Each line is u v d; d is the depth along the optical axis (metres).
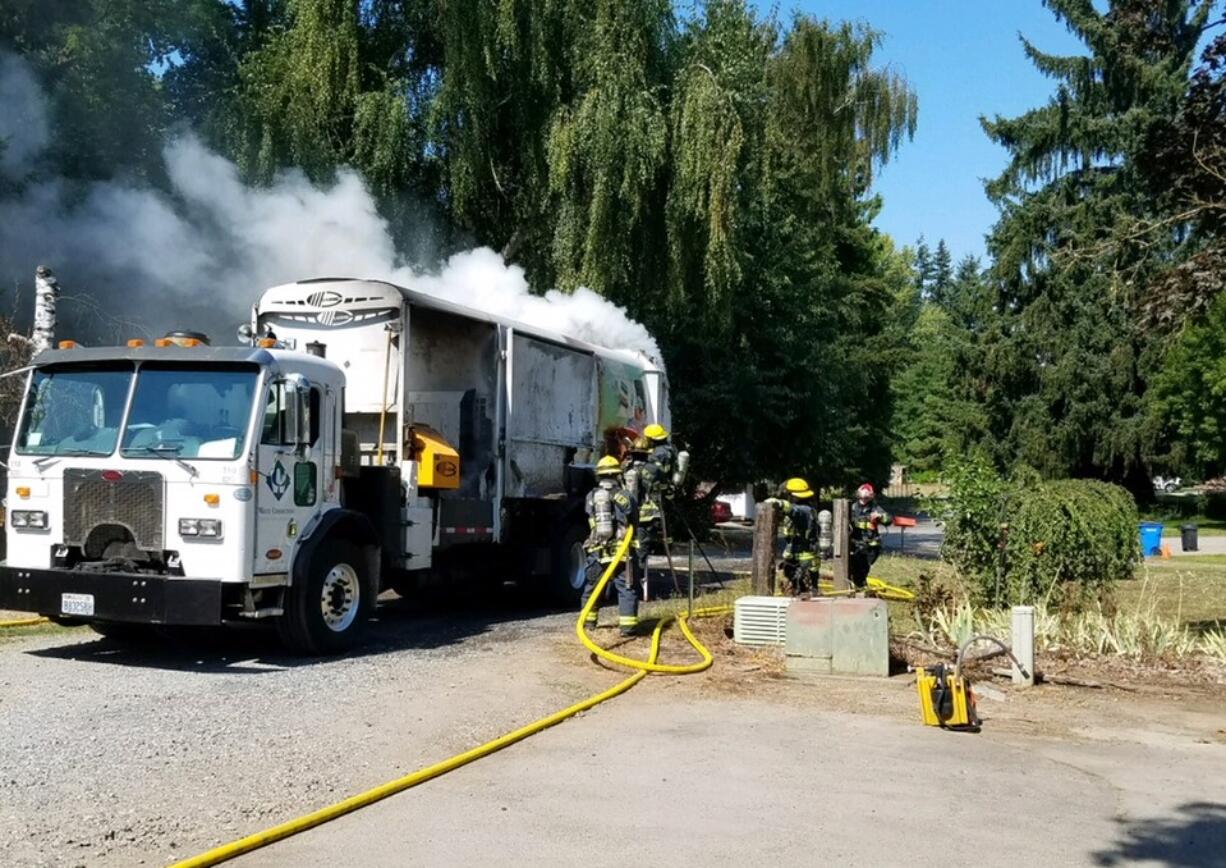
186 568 8.34
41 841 4.57
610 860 4.48
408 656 9.26
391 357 10.62
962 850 4.67
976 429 42.66
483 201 19.22
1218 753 6.41
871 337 39.31
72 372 8.92
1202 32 9.86
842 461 31.69
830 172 28.91
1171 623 11.29
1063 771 5.95
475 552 12.08
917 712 7.35
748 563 20.27
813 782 5.64
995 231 41.28
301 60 16.98
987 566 10.93
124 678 8.09
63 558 8.66
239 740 6.29
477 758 6.02
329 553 9.21
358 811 5.09
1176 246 11.05
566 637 10.42
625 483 10.54
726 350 25.94
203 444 8.41
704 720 7.04
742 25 19.62
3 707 7.00
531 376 12.61
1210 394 36.91
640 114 17.23
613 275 17.75
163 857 4.44
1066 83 36.41
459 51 17.22
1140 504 48.38
